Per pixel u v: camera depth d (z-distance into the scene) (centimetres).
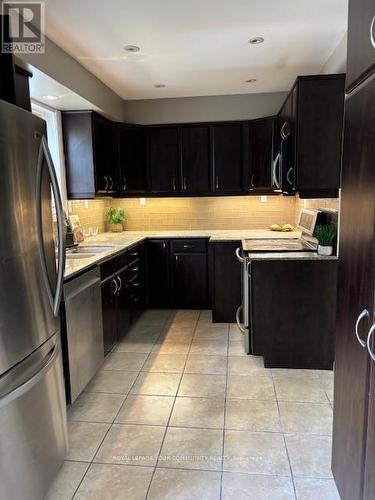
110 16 241
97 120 385
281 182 361
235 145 441
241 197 477
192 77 377
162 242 439
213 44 292
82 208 419
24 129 152
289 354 292
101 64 329
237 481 179
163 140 450
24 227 151
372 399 121
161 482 180
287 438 209
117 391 263
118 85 397
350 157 143
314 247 320
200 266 439
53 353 175
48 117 364
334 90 280
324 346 289
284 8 237
